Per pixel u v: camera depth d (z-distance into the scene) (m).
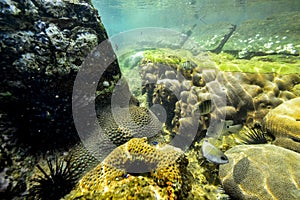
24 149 0.71
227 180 0.80
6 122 0.69
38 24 0.81
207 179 0.88
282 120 0.98
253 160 0.80
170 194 0.57
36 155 0.73
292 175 0.71
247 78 1.26
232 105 1.22
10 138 0.69
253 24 3.27
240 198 0.74
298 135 0.90
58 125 0.81
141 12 9.19
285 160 0.76
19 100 0.74
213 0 6.08
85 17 0.94
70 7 0.90
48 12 0.85
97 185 0.59
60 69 0.81
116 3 7.07
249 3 6.37
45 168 0.72
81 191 0.59
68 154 0.78
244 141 1.07
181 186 0.62
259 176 0.74
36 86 0.77
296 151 0.88
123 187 0.56
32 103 0.76
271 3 6.36
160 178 0.60
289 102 1.06
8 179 0.62
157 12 9.07
